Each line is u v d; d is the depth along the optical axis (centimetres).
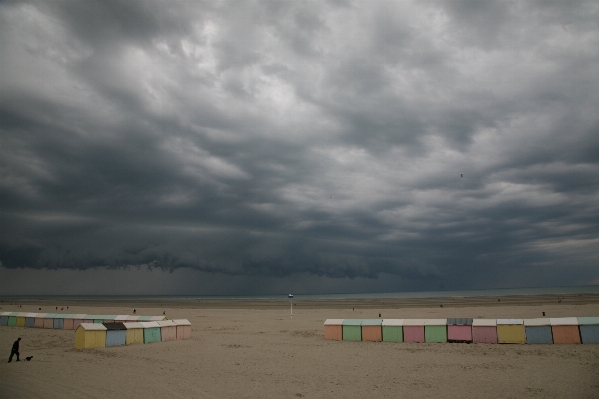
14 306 15900
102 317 7231
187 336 5891
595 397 2606
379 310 11581
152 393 2761
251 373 3466
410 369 3594
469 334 5069
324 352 4572
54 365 3784
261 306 16162
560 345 4678
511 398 2623
